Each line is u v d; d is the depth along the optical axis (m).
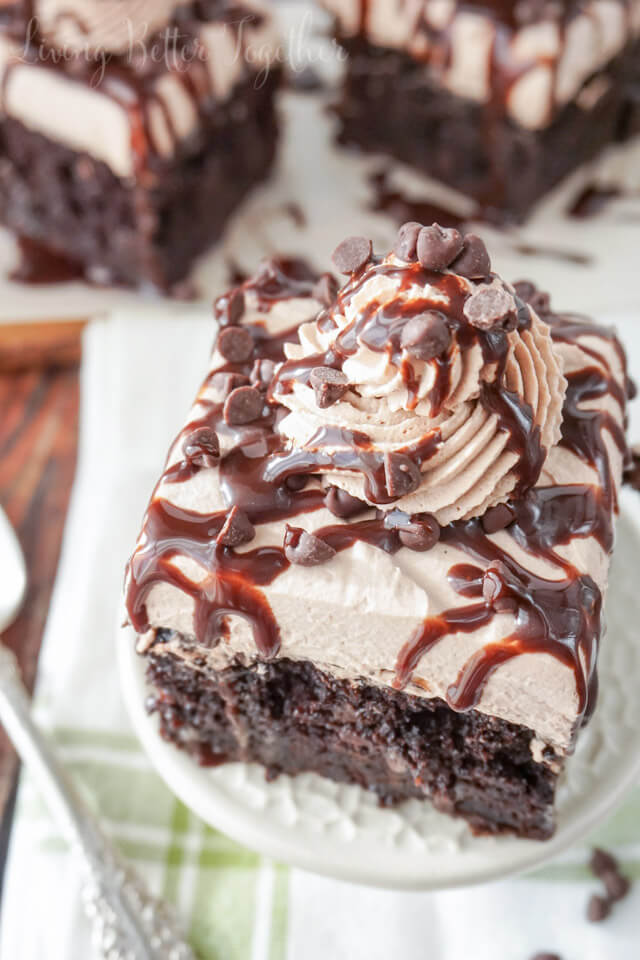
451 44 0.52
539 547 0.32
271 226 0.55
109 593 0.40
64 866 0.36
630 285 0.52
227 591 0.32
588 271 0.52
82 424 0.46
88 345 0.48
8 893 0.36
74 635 0.40
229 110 0.51
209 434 0.32
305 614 0.32
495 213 0.55
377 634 0.32
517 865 0.34
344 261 0.32
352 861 0.34
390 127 0.57
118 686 0.39
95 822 0.36
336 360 0.32
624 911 0.35
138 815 0.37
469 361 0.30
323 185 0.57
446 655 0.31
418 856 0.34
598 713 0.36
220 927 0.36
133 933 0.35
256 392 0.33
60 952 0.35
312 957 0.35
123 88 0.48
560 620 0.31
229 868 0.36
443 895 0.36
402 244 0.31
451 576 0.31
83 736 0.38
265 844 0.34
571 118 0.53
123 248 0.51
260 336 0.35
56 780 0.37
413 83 0.54
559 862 0.36
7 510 0.45
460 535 0.32
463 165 0.55
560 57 0.50
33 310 0.51
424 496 0.32
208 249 0.54
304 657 0.33
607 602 0.38
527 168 0.53
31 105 0.49
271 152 0.56
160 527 0.32
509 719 0.32
